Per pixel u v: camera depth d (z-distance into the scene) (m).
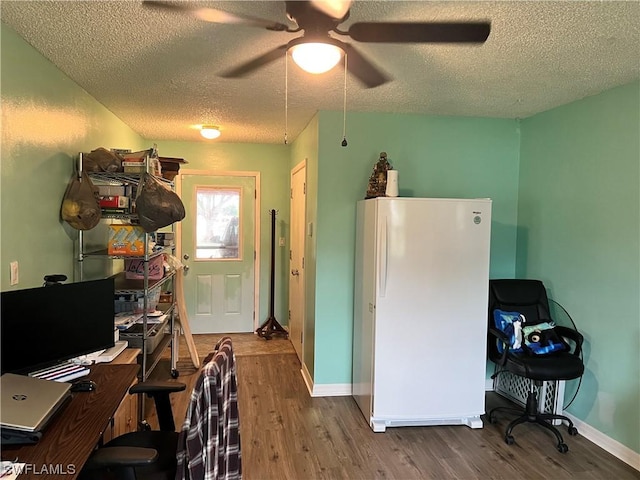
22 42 2.22
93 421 1.55
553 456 2.85
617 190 2.91
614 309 2.93
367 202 3.38
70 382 1.89
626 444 2.82
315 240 3.76
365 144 3.73
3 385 1.61
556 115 3.47
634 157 2.79
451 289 3.19
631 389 2.79
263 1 1.84
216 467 1.50
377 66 2.55
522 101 3.30
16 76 2.16
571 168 3.31
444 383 3.21
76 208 2.71
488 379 3.98
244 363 4.56
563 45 2.22
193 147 5.47
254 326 5.75
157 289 3.94
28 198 2.29
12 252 2.13
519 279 3.65
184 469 1.47
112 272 3.84
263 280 5.75
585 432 3.13
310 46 1.72
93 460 1.38
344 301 3.79
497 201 3.91
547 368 2.91
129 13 1.95
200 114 3.85
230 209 5.61
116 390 1.83
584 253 3.19
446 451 2.90
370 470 2.65
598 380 3.05
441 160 3.82
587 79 2.75
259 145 5.61
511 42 2.19
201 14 1.54
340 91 3.10
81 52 2.40
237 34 2.16
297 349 4.77
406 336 3.16
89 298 2.12
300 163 4.55
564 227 3.38
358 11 1.89
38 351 1.87
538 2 1.79
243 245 5.67
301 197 4.57
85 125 3.15
